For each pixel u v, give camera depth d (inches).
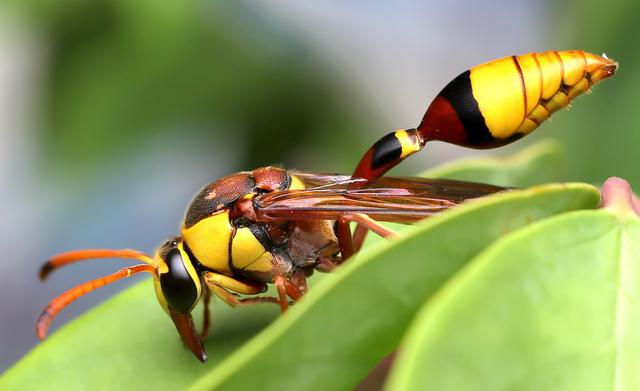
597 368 4.2
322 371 4.3
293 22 6.8
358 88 6.9
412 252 4.3
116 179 7.2
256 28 6.6
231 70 6.5
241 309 5.0
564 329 4.2
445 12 8.8
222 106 6.5
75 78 6.4
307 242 5.0
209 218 4.9
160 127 6.5
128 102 6.4
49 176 6.5
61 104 6.4
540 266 4.2
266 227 5.0
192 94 6.5
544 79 4.9
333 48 6.9
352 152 6.8
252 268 5.0
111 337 4.9
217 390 4.2
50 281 8.4
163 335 4.9
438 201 5.0
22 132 8.2
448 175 5.4
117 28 6.3
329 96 6.8
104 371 4.8
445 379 4.1
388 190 5.0
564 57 4.9
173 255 4.9
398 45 8.7
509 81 4.9
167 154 7.2
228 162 6.9
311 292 4.2
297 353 4.3
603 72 4.9
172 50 6.4
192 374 4.8
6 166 8.4
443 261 4.3
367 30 8.1
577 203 4.4
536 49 8.0
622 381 4.2
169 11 6.3
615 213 4.4
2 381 4.8
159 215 7.6
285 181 5.0
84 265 8.4
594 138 6.3
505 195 4.3
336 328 4.3
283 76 6.7
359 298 4.3
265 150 6.8
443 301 4.1
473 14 8.8
